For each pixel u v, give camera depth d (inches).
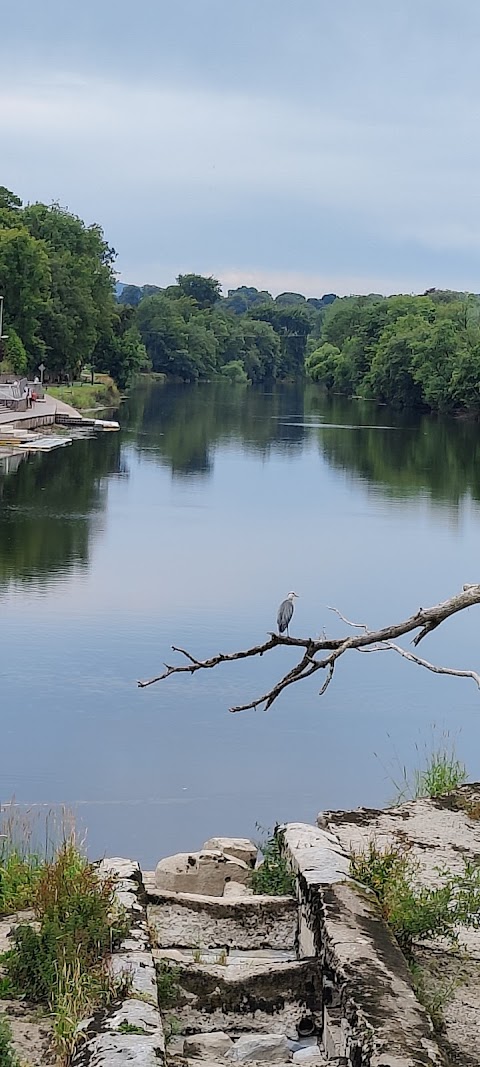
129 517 1604.3
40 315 3895.2
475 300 6486.2
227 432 3078.2
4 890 344.8
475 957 307.1
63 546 1341.0
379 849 373.1
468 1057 254.7
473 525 1617.9
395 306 5487.2
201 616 992.9
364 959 275.0
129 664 824.3
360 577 1203.2
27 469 2108.8
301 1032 290.2
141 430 3002.0
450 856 385.1
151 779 596.1
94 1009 253.8
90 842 504.4
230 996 288.7
